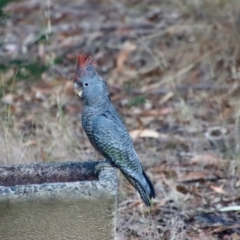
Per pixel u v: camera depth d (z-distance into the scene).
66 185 6.57
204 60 14.41
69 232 6.62
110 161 7.22
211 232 8.77
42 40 12.89
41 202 6.53
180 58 14.60
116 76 14.38
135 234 8.70
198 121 12.33
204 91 13.51
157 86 13.84
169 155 11.07
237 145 10.96
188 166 10.70
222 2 15.24
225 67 14.16
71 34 15.87
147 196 7.21
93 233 6.64
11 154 9.82
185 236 8.60
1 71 10.56
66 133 10.84
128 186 9.88
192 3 15.74
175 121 12.38
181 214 9.22
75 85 7.09
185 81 14.00
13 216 6.54
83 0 18.00
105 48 15.32
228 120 12.34
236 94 13.28
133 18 16.64
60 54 15.02
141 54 14.95
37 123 11.88
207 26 14.97
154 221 9.01
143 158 10.99
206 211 9.30
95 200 6.57
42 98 13.17
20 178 7.33
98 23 16.48
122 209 9.25
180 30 15.25
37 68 10.79
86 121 7.15
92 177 7.32
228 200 9.60
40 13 17.12
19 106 12.77
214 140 11.54
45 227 6.59
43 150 10.52
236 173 10.36
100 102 7.11
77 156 10.41
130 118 12.64
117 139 7.09
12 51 15.01
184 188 9.95
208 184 10.12
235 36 14.59
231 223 8.98
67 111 12.87
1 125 10.77
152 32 15.69
